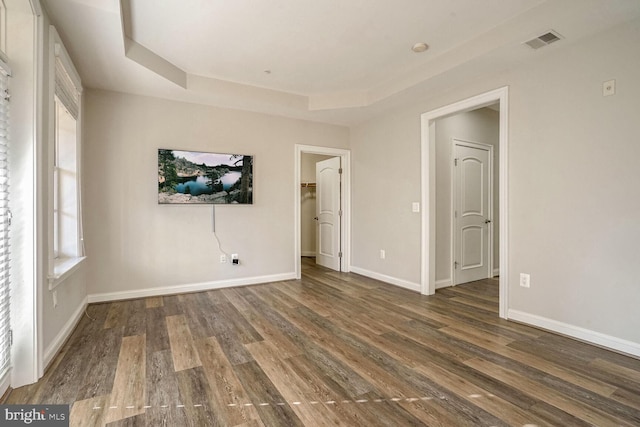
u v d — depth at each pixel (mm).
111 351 2324
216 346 2418
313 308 3338
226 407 1687
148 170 3678
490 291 4031
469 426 1539
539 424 1552
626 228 2283
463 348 2395
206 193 3969
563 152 2607
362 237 4949
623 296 2295
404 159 4164
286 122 4566
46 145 2076
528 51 2646
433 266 3916
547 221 2715
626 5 2068
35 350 1907
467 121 4488
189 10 2377
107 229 3484
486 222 4766
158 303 3469
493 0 2262
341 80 3719
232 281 4199
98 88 3428
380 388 1866
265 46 2930
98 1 2049
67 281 2584
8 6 1824
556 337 2590
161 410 1658
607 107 2363
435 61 3145
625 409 1667
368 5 2322
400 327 2814
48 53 2127
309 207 7000
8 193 1841
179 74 3385
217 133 4062
